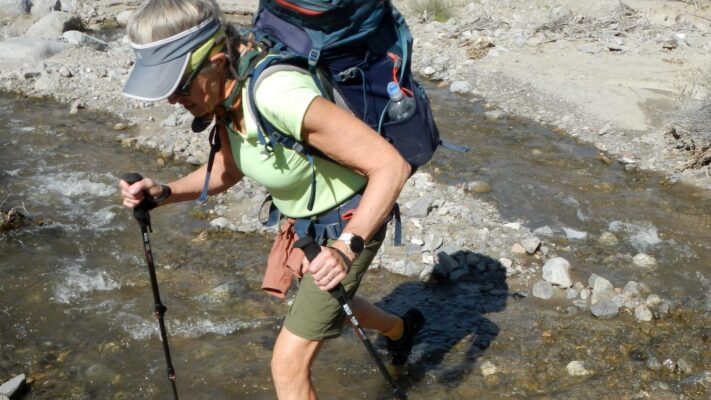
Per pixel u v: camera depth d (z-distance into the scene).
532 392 3.74
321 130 2.55
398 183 2.57
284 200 2.93
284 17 2.75
